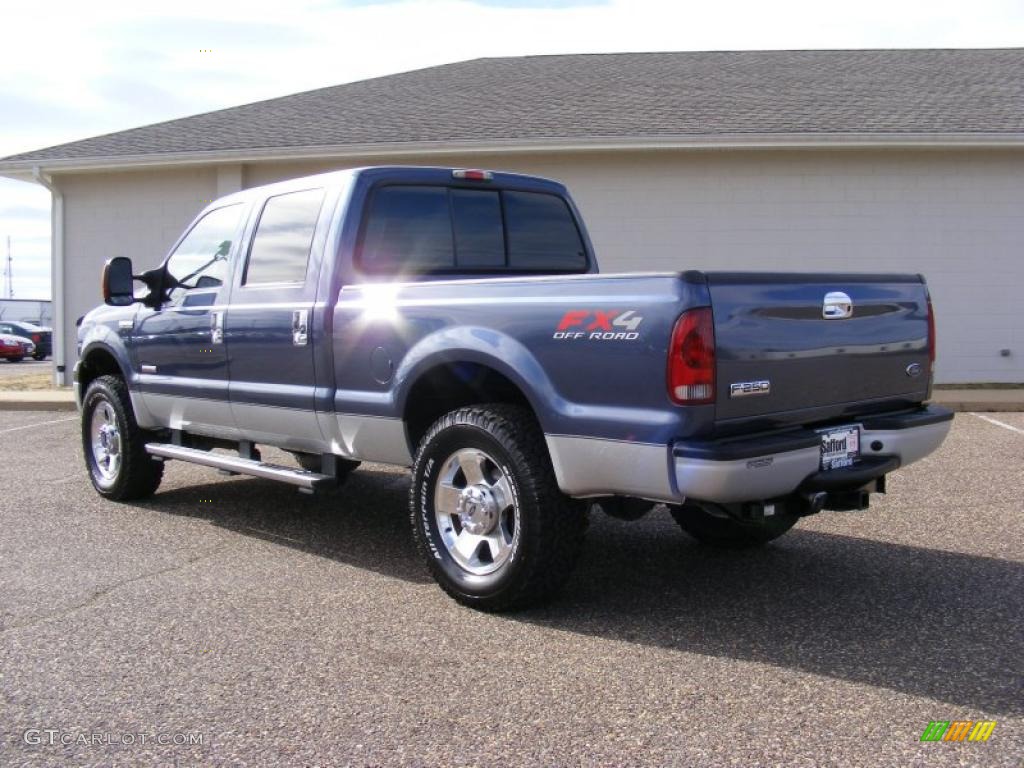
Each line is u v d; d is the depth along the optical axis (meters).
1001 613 4.46
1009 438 9.38
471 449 4.55
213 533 6.05
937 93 14.46
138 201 15.00
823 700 3.52
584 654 3.99
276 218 5.71
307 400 5.32
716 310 3.83
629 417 3.94
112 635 4.23
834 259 13.24
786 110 13.79
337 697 3.58
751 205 13.27
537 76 17.03
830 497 4.58
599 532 6.07
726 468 3.75
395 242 5.43
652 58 17.97
